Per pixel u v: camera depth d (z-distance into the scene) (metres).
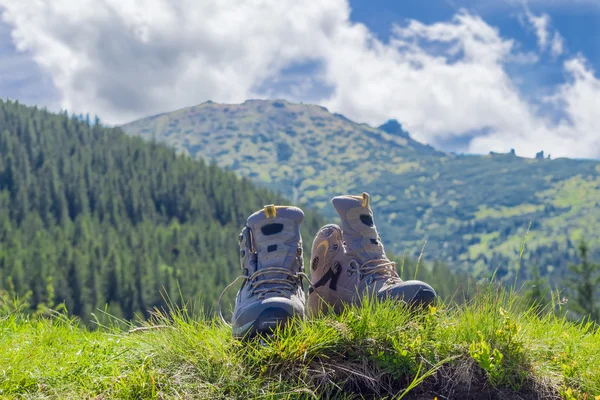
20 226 159.88
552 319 3.60
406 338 3.04
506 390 2.91
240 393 2.72
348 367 2.92
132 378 2.75
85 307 103.12
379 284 3.43
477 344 2.97
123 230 168.00
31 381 2.82
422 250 3.59
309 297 3.71
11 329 3.86
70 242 150.00
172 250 159.12
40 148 199.50
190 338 3.04
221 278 133.62
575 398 2.84
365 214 3.64
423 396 2.88
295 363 2.89
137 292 111.56
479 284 3.50
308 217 134.12
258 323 2.96
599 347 3.27
